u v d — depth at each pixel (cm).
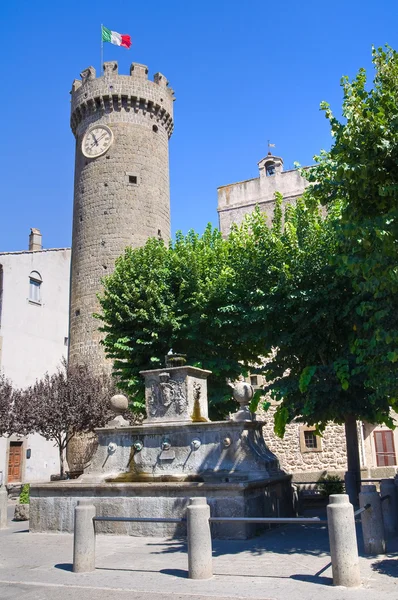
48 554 897
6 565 814
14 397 2464
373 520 760
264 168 3334
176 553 841
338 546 605
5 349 3136
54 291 3672
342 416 1347
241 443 1069
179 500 1007
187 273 1920
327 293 1289
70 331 3741
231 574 677
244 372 1858
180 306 1873
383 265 808
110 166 3947
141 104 4138
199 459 1084
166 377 1192
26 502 1541
